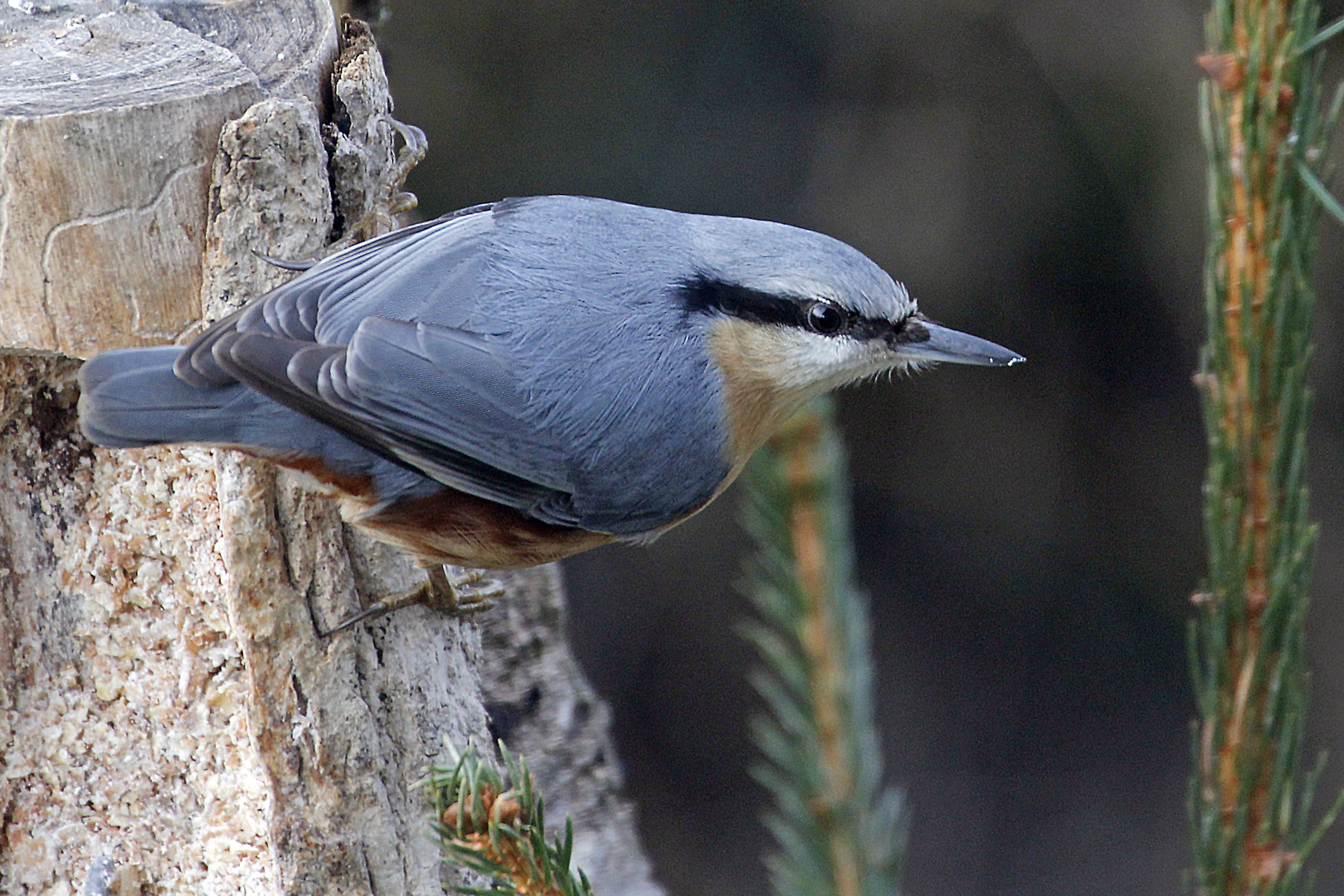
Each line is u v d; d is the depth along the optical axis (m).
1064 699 4.09
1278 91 3.49
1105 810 4.00
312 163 3.55
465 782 3.49
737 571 4.04
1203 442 3.96
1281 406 3.49
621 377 3.56
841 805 3.48
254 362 3.53
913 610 4.15
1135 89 3.77
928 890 3.99
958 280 3.86
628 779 3.99
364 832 3.55
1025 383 4.00
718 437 3.57
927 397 4.04
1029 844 4.00
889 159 3.80
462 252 3.55
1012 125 3.79
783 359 3.57
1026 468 4.04
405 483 3.55
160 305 3.55
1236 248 3.49
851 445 4.08
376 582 3.56
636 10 3.86
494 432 3.55
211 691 3.56
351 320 3.54
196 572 3.55
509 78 3.84
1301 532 3.49
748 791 3.97
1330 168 3.49
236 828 3.56
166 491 3.55
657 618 4.07
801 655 3.49
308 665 3.55
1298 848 3.50
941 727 4.11
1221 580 3.50
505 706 3.64
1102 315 3.92
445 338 3.55
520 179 3.82
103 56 3.56
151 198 3.54
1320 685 3.92
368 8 3.64
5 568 3.56
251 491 3.54
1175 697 4.04
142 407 3.53
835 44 3.81
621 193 3.83
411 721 3.56
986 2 3.78
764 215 3.83
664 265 3.56
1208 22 3.50
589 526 3.57
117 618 3.56
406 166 3.59
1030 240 3.83
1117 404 3.99
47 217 3.54
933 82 3.79
